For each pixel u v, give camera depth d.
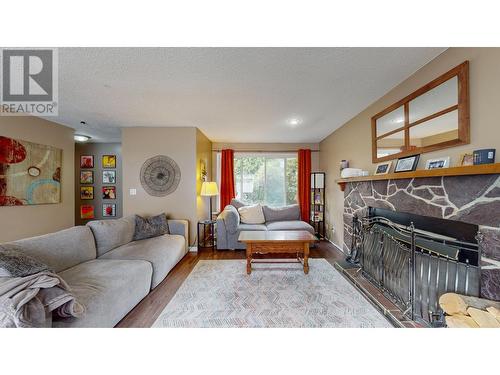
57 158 3.65
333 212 4.46
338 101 2.89
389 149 2.57
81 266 2.15
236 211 4.49
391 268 2.25
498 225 1.37
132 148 3.96
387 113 2.61
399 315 1.91
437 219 1.85
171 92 2.56
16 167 3.01
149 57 1.88
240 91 2.56
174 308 2.10
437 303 1.72
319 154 5.44
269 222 4.68
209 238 4.80
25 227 3.13
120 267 2.14
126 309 1.95
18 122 3.05
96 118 3.46
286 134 4.66
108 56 1.86
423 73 2.06
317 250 4.00
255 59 1.92
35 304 1.20
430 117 1.96
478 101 1.55
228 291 2.43
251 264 3.23
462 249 1.57
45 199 3.43
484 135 1.51
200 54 1.85
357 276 2.76
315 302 2.20
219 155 5.42
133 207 3.98
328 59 1.93
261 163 5.54
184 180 4.00
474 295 1.49
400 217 2.33
